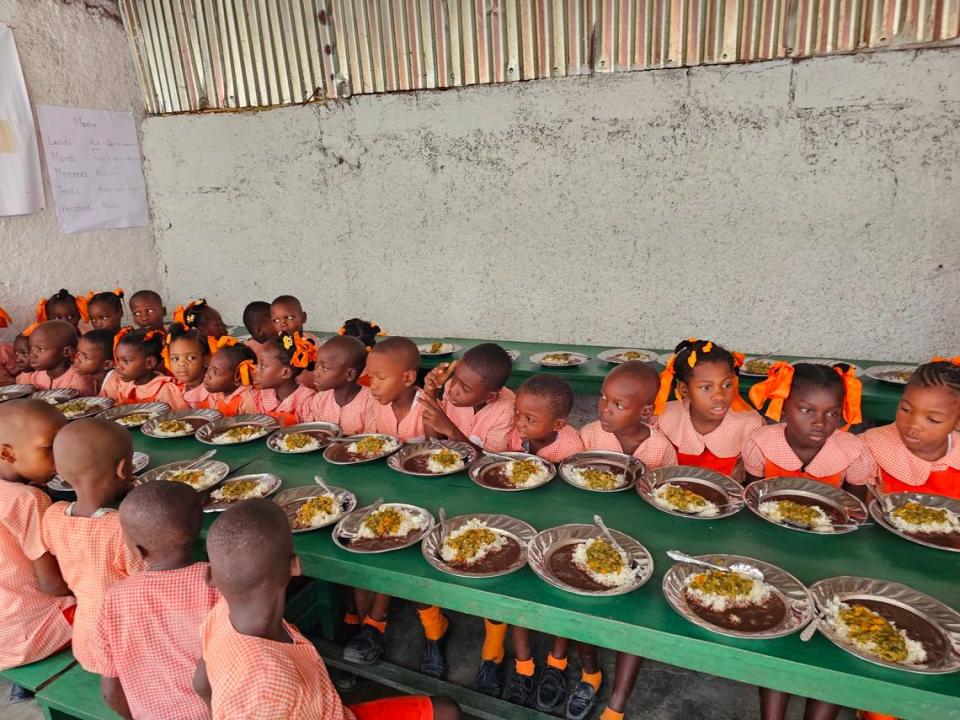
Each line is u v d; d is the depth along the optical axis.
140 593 1.57
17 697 2.48
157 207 5.25
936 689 1.20
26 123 4.15
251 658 1.30
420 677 2.30
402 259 4.66
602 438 2.48
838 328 3.72
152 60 4.92
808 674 1.29
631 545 1.72
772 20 3.42
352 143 4.55
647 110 3.77
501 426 2.72
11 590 1.96
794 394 2.13
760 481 2.07
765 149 3.60
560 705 2.28
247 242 5.08
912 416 2.02
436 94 4.23
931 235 3.42
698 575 1.56
